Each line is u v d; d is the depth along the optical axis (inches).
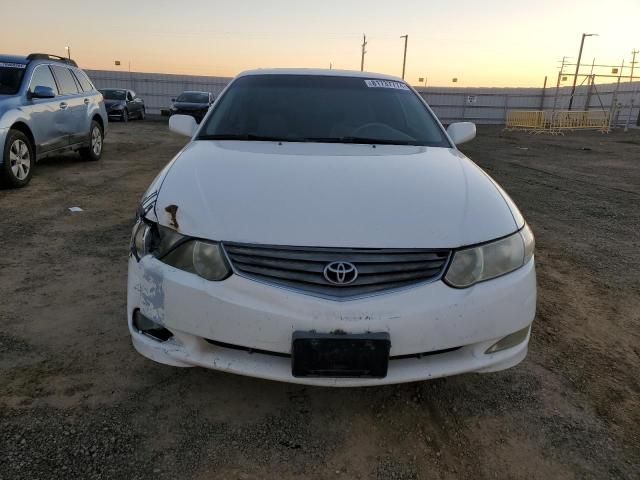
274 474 74.9
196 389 93.2
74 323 115.9
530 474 76.5
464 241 77.0
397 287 74.2
